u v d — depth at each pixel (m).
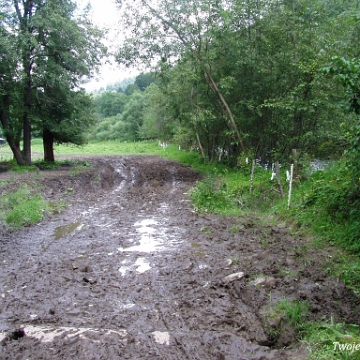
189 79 17.75
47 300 5.72
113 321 5.03
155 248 8.29
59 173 19.23
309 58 14.55
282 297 5.52
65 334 4.64
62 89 19.42
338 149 14.59
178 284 6.24
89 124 23.56
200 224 10.18
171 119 24.78
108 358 4.14
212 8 16.55
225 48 17.08
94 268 7.04
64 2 19.53
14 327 4.91
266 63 16.42
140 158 29.72
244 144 18.91
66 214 11.62
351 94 6.61
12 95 18.67
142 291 6.01
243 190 12.87
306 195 9.87
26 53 18.06
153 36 17.23
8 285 6.33
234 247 8.07
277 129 16.86
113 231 9.78
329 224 8.23
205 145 25.52
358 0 12.66
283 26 15.47
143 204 13.23
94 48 20.33
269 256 7.27
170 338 4.55
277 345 4.52
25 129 21.12
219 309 5.29
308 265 6.72
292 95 15.12
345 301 5.38
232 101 18.39
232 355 4.18
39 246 8.53
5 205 11.35
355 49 12.44
